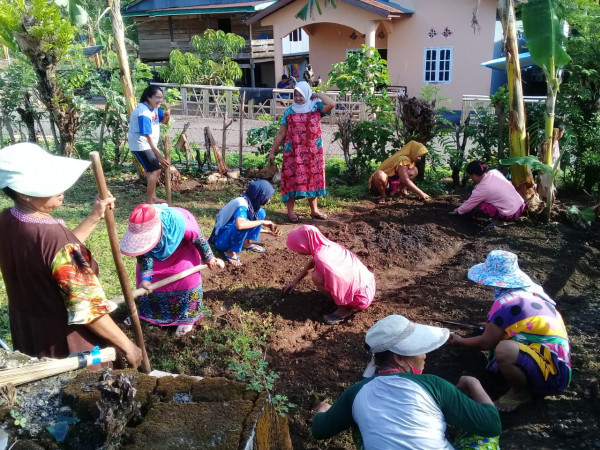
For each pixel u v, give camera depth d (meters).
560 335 3.71
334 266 4.93
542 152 7.52
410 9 19.73
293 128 7.43
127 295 3.43
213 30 21.94
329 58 21.67
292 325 5.02
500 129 8.63
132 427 2.37
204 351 4.55
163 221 4.18
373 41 18.95
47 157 2.81
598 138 8.59
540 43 6.87
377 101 9.38
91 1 22.08
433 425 2.60
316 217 7.91
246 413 2.40
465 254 6.64
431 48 19.75
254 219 6.31
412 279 6.13
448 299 5.49
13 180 2.66
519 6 7.30
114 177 9.71
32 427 2.36
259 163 10.61
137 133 7.73
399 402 2.63
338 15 19.06
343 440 3.73
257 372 3.66
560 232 7.28
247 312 5.15
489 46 18.92
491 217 7.49
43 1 8.53
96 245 6.49
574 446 3.49
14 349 3.14
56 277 2.77
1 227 2.84
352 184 9.58
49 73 9.09
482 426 2.68
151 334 4.70
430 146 9.28
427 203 8.42
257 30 23.56
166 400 2.54
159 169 8.05
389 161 8.59
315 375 4.30
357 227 7.37
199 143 13.23
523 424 3.74
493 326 3.86
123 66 9.33
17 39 8.77
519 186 7.65
